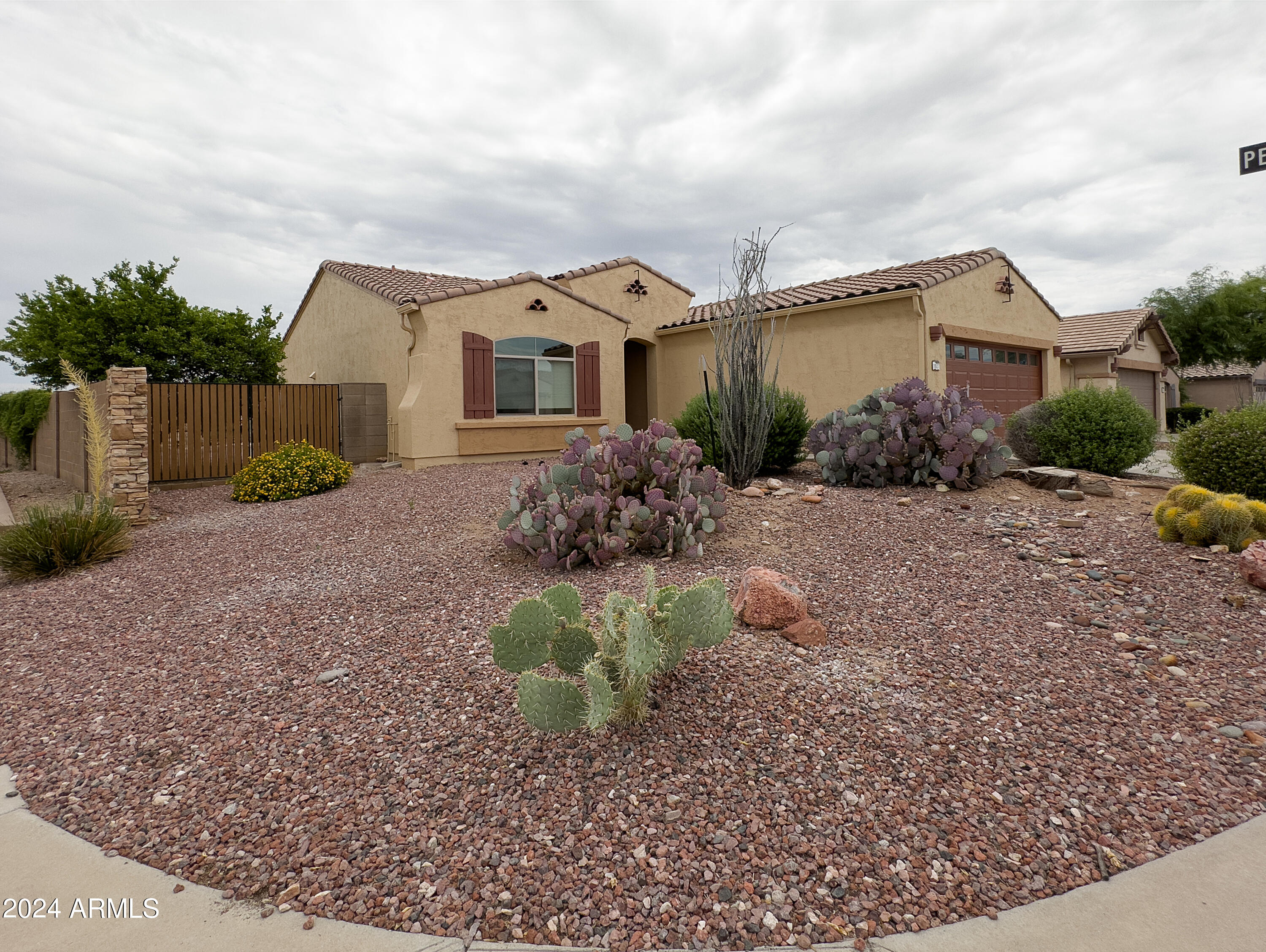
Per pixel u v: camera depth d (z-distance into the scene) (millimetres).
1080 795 2891
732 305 9797
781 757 3084
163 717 3754
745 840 2598
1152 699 3660
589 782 2941
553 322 14680
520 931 2246
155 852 2703
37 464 17297
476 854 2586
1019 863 2514
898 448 8164
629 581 5438
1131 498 8047
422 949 2195
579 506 5930
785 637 4336
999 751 3186
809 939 2195
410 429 12758
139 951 2211
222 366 14773
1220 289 29109
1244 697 3654
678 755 3096
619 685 3252
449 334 13164
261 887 2490
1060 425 10156
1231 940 2164
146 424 9023
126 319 14055
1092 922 2250
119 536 7613
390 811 2857
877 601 4996
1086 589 5207
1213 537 5879
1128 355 20844
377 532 7801
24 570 6758
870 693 3656
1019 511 7355
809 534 6652
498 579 5754
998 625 4609
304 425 13562
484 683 3857
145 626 5219
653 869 2477
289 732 3510
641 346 18562
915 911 2299
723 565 5777
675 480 6535
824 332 13844
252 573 6492
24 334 15250
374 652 4395
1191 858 2537
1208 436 8180
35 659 4672
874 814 2746
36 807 3020
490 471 11883
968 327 13266
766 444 9562
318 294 18047
